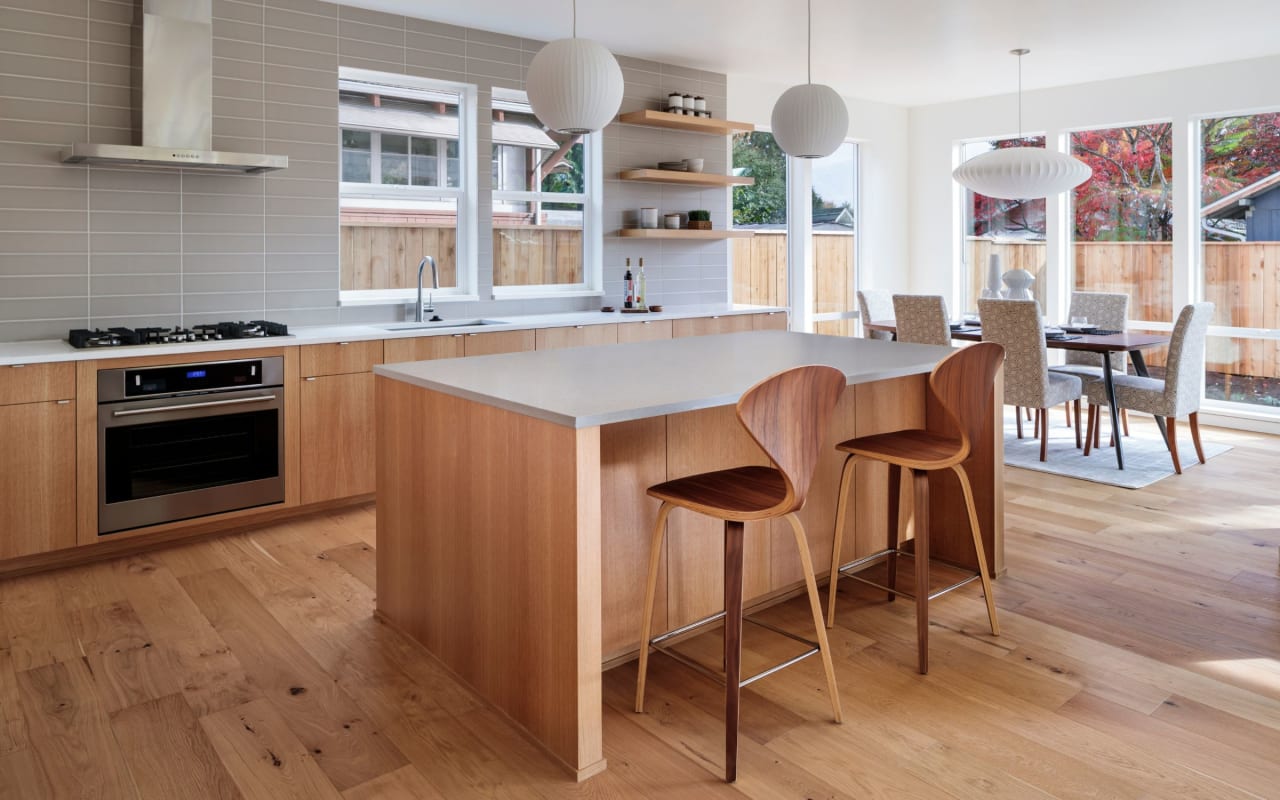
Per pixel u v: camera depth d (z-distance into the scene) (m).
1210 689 2.52
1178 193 6.44
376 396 2.98
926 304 5.62
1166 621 3.00
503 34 5.29
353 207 4.93
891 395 3.49
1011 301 5.11
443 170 5.25
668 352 3.36
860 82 6.79
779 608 3.16
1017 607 3.13
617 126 5.85
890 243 7.90
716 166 6.43
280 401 4.07
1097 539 3.88
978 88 7.02
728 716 2.12
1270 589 3.28
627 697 2.54
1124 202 6.81
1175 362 4.95
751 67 6.19
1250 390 6.33
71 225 4.00
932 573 3.50
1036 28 5.22
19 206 3.87
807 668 2.68
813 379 2.18
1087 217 7.03
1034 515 4.24
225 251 4.41
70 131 3.96
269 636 2.95
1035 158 5.24
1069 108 6.91
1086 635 2.89
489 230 5.37
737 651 2.13
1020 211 7.38
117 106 4.06
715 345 3.61
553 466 2.16
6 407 3.40
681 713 2.45
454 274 5.36
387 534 2.98
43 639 2.93
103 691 2.57
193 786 2.10
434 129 5.19
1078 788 2.05
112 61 4.03
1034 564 3.57
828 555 3.34
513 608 2.34
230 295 4.45
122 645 2.88
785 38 5.41
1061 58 5.99
